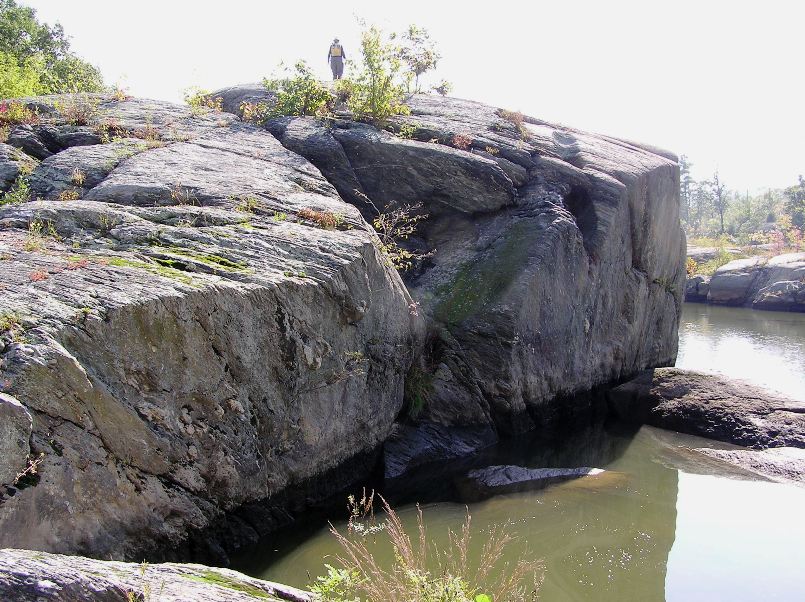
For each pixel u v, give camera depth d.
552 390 10.90
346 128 12.52
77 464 4.75
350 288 7.46
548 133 14.48
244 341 6.20
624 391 11.91
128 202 7.98
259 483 6.45
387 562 6.11
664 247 14.82
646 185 13.56
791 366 17.17
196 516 5.72
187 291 5.74
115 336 5.18
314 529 6.81
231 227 7.46
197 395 5.78
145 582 3.25
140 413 5.30
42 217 6.88
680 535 7.19
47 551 4.51
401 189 11.66
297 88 13.38
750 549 6.89
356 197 11.55
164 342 5.51
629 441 10.52
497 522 7.27
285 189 9.21
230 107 14.58
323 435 7.33
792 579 6.29
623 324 13.17
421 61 16.20
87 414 4.85
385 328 8.37
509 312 9.94
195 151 10.15
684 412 11.09
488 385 9.88
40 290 5.32
